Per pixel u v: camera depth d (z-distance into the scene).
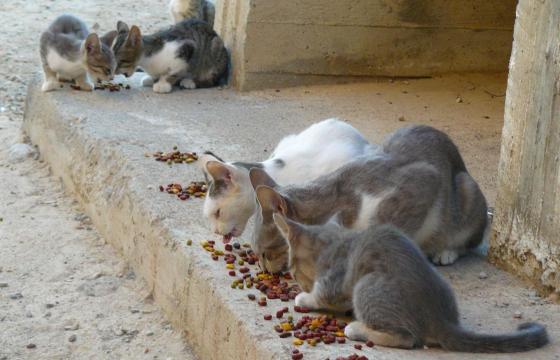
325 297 6.55
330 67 13.56
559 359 6.09
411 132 7.82
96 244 9.70
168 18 19.72
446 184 7.61
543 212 7.26
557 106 7.07
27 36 17.72
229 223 7.95
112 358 7.58
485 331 6.53
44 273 9.02
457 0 13.66
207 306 7.28
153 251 8.48
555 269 7.15
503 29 13.91
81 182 10.54
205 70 13.36
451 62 13.96
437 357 6.02
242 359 6.53
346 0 13.30
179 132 11.03
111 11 20.02
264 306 6.86
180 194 9.04
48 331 7.96
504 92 13.23
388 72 13.79
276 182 8.03
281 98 12.94
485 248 8.28
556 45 7.07
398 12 13.54
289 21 13.20
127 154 10.03
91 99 12.16
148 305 8.45
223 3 14.09
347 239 6.59
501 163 7.75
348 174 7.41
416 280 6.12
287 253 7.26
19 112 13.97
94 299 8.55
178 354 7.60
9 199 10.80
